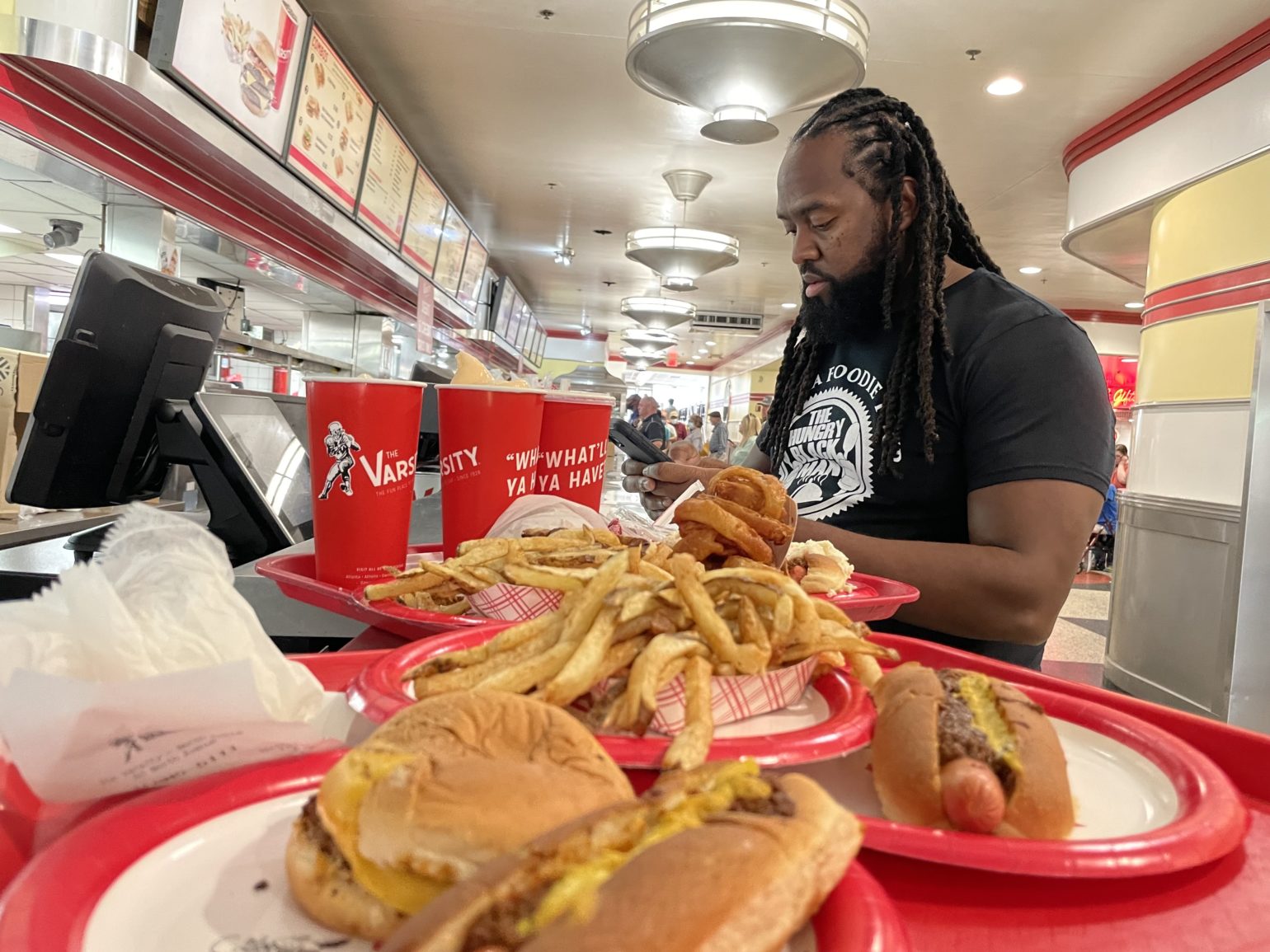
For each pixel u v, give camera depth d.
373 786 0.41
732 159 6.30
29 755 0.47
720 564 0.83
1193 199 4.63
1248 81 4.18
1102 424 1.47
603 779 0.44
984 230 7.70
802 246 1.72
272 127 3.46
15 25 2.16
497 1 4.21
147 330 1.60
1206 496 4.59
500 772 0.41
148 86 2.51
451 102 5.57
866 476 1.72
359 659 0.80
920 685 0.63
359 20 4.49
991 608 1.39
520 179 7.21
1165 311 4.93
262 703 0.50
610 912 0.30
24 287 8.28
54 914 0.36
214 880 0.43
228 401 1.83
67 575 0.51
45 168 2.74
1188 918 0.47
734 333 15.08
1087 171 5.45
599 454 1.29
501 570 0.87
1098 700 0.79
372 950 0.39
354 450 0.97
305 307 7.10
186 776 0.51
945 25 4.07
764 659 0.65
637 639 0.67
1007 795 0.54
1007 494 1.44
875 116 1.64
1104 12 3.94
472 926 0.31
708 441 16.19
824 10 3.17
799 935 0.37
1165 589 4.74
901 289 1.69
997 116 5.16
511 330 12.46
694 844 0.34
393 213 5.46
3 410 2.35
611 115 5.62
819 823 0.38
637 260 7.24
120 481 1.69
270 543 1.71
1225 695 4.05
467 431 1.09
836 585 1.12
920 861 0.51
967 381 1.55
